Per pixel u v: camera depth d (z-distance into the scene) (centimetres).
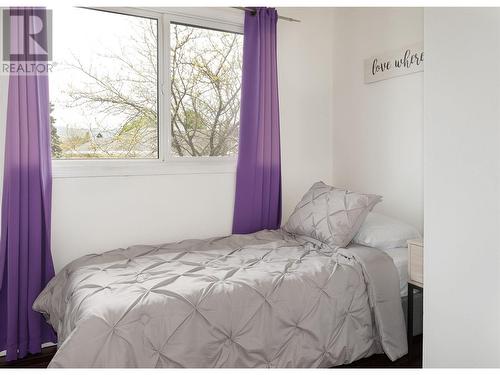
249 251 235
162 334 152
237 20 293
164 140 275
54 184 240
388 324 200
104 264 209
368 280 203
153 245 247
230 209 298
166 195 274
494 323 99
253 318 170
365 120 305
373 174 299
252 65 286
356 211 235
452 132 107
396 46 276
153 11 266
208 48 290
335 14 332
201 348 156
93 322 145
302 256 222
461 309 107
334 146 339
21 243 222
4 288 225
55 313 198
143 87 270
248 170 290
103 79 257
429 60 113
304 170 330
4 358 226
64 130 248
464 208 105
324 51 334
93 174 250
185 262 211
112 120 262
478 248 102
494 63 96
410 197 269
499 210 97
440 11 109
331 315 188
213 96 295
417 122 261
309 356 178
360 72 307
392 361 200
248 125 287
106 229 255
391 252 229
